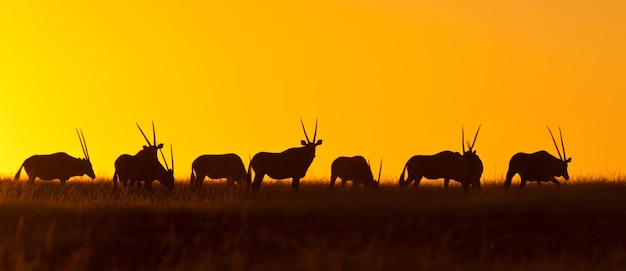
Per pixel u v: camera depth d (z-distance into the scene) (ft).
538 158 170.81
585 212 119.34
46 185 173.47
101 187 166.50
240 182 180.24
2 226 110.83
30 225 111.55
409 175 173.58
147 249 100.32
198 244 101.50
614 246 101.60
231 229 109.70
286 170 163.84
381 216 117.70
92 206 123.13
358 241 101.14
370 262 86.12
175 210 120.47
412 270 85.10
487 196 137.39
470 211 120.06
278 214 118.93
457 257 94.17
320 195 149.18
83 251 97.09
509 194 139.95
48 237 99.50
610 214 118.52
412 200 135.54
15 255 92.17
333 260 85.71
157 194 158.40
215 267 87.56
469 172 165.58
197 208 122.52
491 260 94.68
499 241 104.63
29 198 135.33
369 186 172.76
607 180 170.91
